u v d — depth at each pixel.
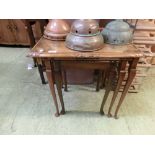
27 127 1.40
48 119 1.47
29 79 2.07
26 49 3.03
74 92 1.81
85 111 1.56
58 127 1.40
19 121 1.45
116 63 1.22
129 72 1.19
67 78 1.88
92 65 1.17
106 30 1.21
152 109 1.58
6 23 2.89
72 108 1.59
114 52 1.09
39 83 1.98
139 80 1.79
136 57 1.07
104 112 1.54
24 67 2.36
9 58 2.65
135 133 1.35
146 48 1.69
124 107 1.60
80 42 1.07
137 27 1.65
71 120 1.46
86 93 1.80
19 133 1.35
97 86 1.79
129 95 1.77
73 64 1.17
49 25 1.33
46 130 1.37
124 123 1.43
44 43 1.24
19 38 3.04
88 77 1.89
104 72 1.71
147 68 1.77
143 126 1.41
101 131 1.36
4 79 2.07
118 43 1.18
